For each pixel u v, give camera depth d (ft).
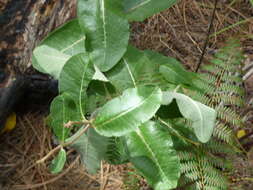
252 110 3.43
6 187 3.06
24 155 3.25
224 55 2.93
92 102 2.41
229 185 2.83
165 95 2.15
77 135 1.99
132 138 2.06
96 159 2.42
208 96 2.94
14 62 2.76
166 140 2.04
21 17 2.72
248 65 3.56
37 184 3.08
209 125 2.11
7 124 3.27
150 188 2.96
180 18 4.19
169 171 1.99
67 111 1.89
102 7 2.23
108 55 2.26
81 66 1.90
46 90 3.29
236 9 4.32
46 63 2.26
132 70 2.42
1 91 2.76
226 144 2.82
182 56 3.95
